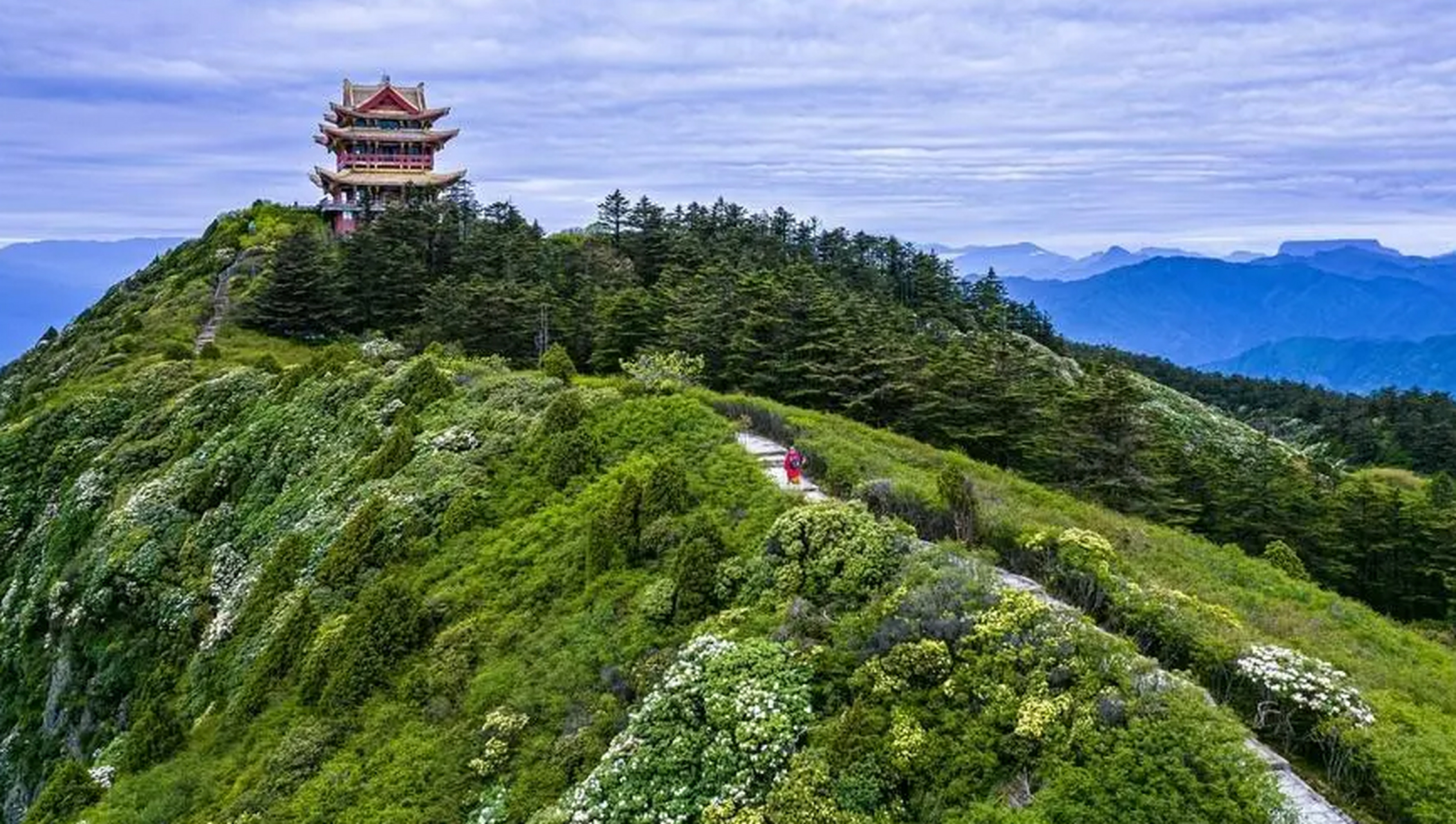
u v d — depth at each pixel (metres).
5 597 55.62
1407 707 19.02
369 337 77.31
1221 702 19.33
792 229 104.94
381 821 22.14
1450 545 48.47
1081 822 15.01
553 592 28.66
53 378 83.38
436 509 35.31
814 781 17.34
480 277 75.56
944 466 34.50
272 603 36.12
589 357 66.81
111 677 41.59
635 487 29.56
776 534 25.17
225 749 29.33
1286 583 29.47
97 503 54.62
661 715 20.52
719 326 59.19
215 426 56.97
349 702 27.41
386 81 112.00
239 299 88.19
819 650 20.42
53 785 30.78
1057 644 18.31
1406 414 125.38
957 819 15.85
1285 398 153.88
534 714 23.72
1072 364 83.94
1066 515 31.70
